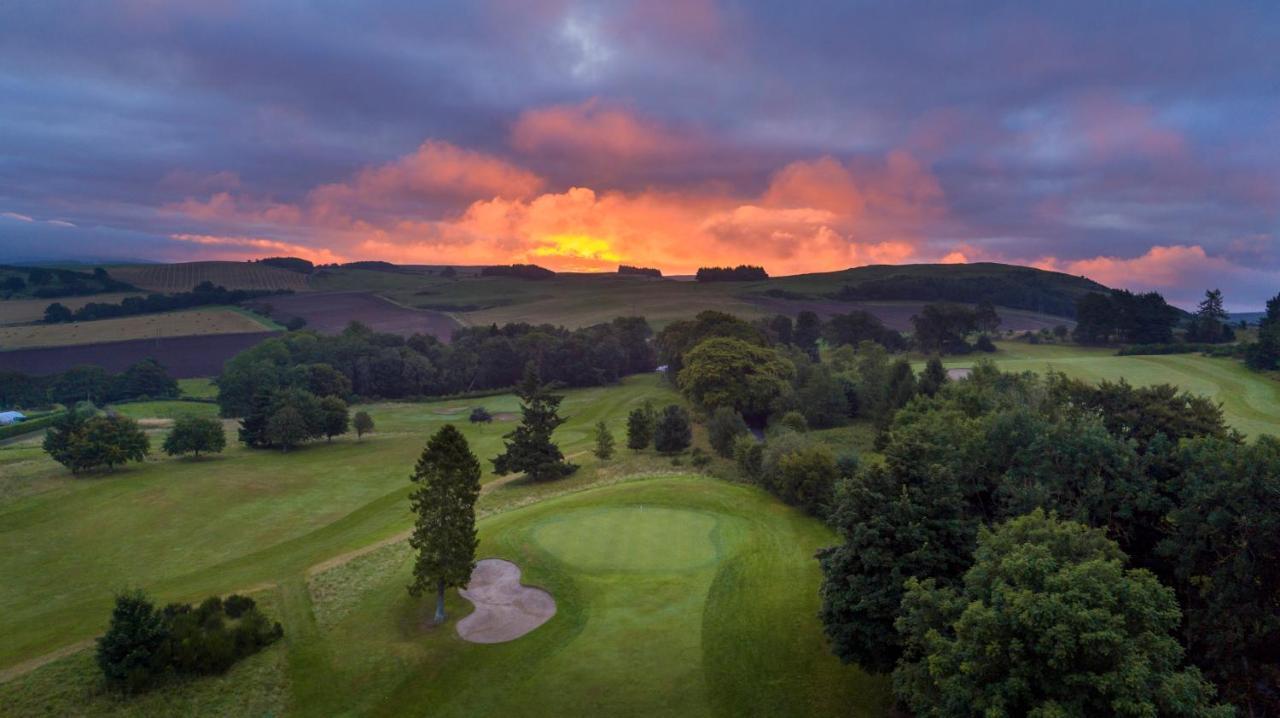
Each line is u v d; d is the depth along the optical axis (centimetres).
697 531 5541
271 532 6581
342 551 5812
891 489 3394
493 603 4431
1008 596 2220
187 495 7706
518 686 3484
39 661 3762
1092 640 2047
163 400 15638
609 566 4856
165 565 5766
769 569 4716
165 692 3450
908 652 2700
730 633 3875
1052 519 2666
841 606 3144
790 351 15550
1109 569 2231
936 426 4912
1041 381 9212
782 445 6781
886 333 18212
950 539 3256
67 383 15375
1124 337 17038
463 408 14600
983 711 2250
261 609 4491
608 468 8025
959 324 16650
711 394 10819
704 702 3284
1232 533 2978
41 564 5794
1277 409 8806
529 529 5631
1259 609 2836
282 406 10525
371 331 19838
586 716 3222
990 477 4209
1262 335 11794
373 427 11706
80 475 8375
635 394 14838
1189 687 2039
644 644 3797
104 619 4484
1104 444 3709
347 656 3853
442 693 3469
